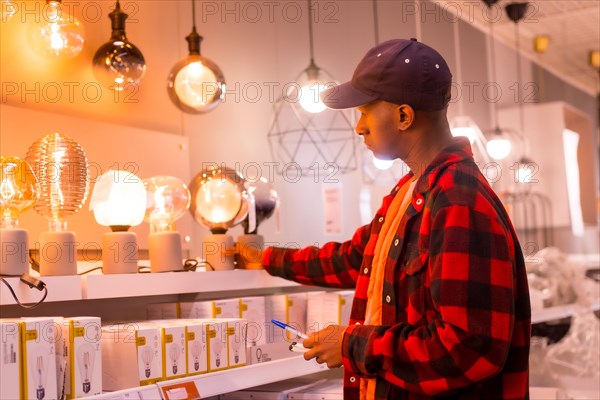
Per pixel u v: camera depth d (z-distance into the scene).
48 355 1.71
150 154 2.79
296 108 3.75
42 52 2.36
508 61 6.64
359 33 4.40
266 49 3.59
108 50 2.52
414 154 1.79
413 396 1.67
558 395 2.90
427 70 1.74
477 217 1.60
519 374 1.70
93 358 1.83
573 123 7.04
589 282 4.25
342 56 4.22
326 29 4.09
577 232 6.81
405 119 1.75
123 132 2.69
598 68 7.72
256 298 2.53
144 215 2.26
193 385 1.97
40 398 1.68
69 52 2.37
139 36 2.85
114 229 2.19
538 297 3.76
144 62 2.58
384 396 1.70
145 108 2.85
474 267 1.56
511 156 6.20
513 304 1.60
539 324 4.34
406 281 1.70
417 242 1.69
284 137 3.66
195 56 2.78
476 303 1.55
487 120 6.07
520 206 6.44
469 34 5.81
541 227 6.42
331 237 3.99
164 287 2.21
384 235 1.84
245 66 3.44
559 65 7.61
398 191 1.89
